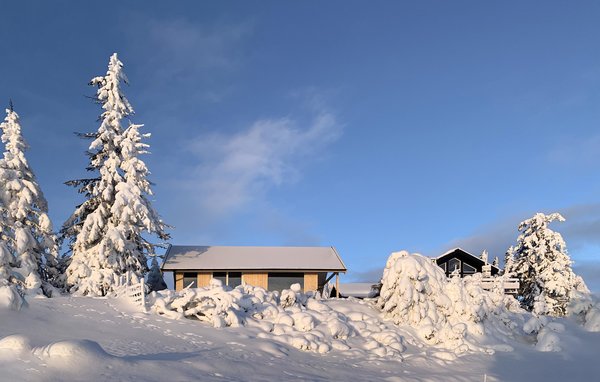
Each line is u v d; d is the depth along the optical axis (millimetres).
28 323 16016
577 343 23266
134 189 32531
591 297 27766
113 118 35031
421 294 25281
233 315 21156
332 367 16891
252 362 15195
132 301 22234
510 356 21984
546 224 39969
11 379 9602
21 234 28328
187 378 11781
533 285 39594
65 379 10133
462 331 23469
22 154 31438
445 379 16734
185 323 20094
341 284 58188
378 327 24047
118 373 11039
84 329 16609
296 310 24125
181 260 35562
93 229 31516
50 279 31391
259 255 37438
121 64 36188
